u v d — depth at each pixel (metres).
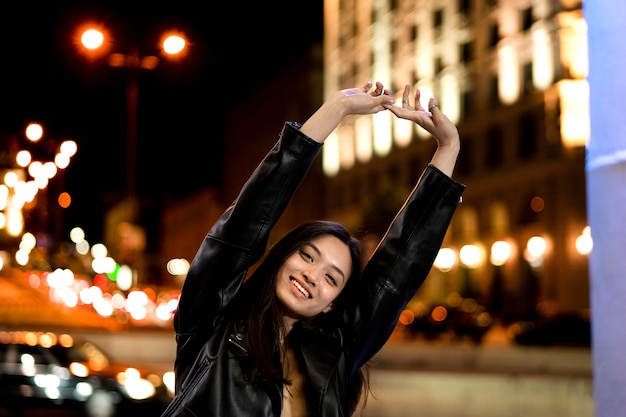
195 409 3.07
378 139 70.38
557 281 50.47
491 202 56.53
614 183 3.75
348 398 3.40
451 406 18.56
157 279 79.69
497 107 56.06
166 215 129.75
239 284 3.28
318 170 79.44
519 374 24.06
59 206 38.50
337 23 78.75
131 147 35.50
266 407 3.10
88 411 13.95
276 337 3.23
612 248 3.74
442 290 61.25
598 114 3.86
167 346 25.34
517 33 54.75
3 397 13.95
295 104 82.81
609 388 3.72
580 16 50.91
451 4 61.88
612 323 3.72
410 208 3.53
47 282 35.09
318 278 3.29
